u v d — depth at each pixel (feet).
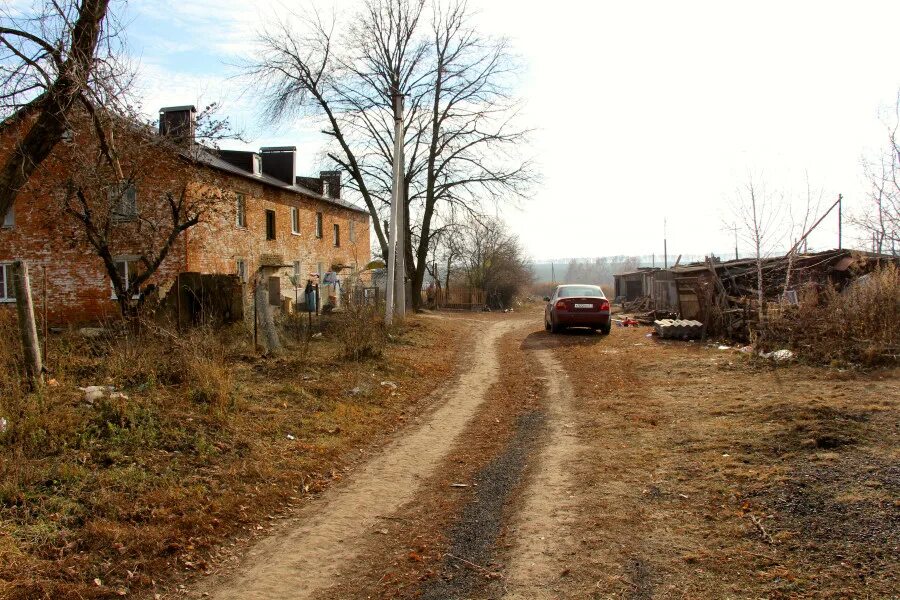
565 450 21.33
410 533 15.03
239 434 21.85
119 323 33.83
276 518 16.29
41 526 13.89
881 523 12.90
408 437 24.36
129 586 12.36
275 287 84.94
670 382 32.14
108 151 36.68
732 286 58.90
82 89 31.24
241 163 85.76
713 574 11.80
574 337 57.57
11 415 19.26
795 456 17.75
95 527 14.03
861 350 31.63
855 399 23.56
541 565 12.78
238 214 80.23
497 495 17.33
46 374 24.36
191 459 19.15
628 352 44.75
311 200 107.34
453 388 34.50
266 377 31.50
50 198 43.21
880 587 10.68
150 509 15.48
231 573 13.19
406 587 12.24
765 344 36.88
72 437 19.03
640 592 11.39
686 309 62.64
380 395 30.89
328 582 12.67
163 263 68.74
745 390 27.96
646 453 20.01
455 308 144.56
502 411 28.48
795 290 53.11
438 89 92.84
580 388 32.78
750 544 12.85
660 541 13.46
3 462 16.29
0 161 46.98
